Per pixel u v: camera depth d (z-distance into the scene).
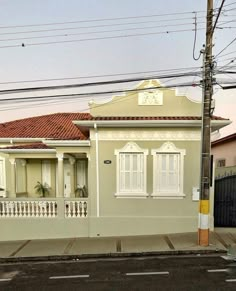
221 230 12.56
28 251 10.62
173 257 9.71
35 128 19.30
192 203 12.67
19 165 17.58
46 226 12.56
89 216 12.64
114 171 12.77
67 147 13.37
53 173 17.77
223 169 16.80
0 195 17.45
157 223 12.60
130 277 7.82
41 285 7.40
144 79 11.81
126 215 12.68
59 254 10.09
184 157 12.66
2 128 19.70
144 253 10.07
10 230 12.55
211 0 10.05
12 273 8.48
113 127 12.65
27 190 17.78
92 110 13.00
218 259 9.31
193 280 7.44
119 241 11.59
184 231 12.55
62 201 12.66
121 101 12.95
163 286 7.09
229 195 13.09
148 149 12.70
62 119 21.03
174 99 12.85
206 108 10.24
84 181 17.38
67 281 7.66
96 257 10.00
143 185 12.73
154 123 12.20
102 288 7.09
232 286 7.00
